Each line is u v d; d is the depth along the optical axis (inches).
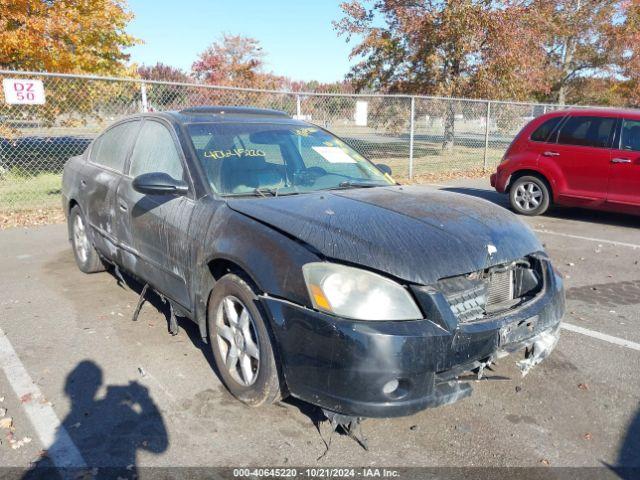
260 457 107.4
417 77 729.6
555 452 110.5
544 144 342.3
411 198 136.6
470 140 679.7
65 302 191.0
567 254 264.4
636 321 179.8
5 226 312.0
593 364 148.0
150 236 155.3
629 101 1101.1
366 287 101.7
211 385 134.0
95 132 457.1
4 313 180.4
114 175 182.9
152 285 161.5
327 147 170.2
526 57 687.1
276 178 147.9
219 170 143.9
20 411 122.6
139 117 182.5
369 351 97.8
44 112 435.2
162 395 129.5
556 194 339.0
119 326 169.9
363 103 527.2
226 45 1076.5
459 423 120.0
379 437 114.5
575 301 199.3
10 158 462.0
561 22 874.1
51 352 151.8
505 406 127.1
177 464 105.3
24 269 231.3
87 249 217.2
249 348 119.1
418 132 653.9
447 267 106.5
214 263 129.7
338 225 113.7
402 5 702.5
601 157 317.7
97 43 501.7
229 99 545.0
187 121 158.6
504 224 126.2
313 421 119.4
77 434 114.4
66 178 225.8
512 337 111.8
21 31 417.7
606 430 118.2
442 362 101.6
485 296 111.8
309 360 104.3
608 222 339.0
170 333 164.6
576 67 991.0
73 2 470.3
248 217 124.1
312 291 104.1
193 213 136.9
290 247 111.3
